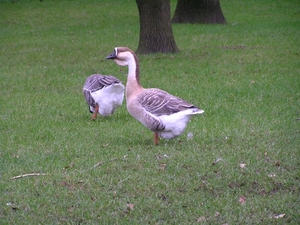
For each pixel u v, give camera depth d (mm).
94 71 18828
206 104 13906
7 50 23516
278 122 12047
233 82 16359
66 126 12234
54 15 34250
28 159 9961
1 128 12227
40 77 18031
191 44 23484
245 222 7527
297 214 7707
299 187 8602
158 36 21516
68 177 8984
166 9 21469
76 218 7723
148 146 10484
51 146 10719
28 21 32250
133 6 36875
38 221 7621
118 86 12195
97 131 11742
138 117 10172
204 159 9688
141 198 8234
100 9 36094
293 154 9977
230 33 26125
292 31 26172
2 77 18188
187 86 16031
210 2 29391
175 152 10062
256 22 29656
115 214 7812
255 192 8516
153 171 9195
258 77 16922
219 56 20625
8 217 7754
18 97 15414
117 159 9781
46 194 8438
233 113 12953
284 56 20281
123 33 27125
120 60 10359
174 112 9758
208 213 7801
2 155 10203
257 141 10758
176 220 7598
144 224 7512
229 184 8727
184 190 8539
